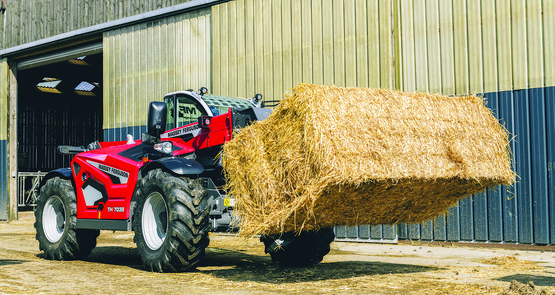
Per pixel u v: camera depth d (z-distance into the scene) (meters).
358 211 4.60
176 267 5.00
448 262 6.04
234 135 4.97
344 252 7.23
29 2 14.24
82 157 6.32
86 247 6.37
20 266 5.66
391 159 4.27
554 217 6.88
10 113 14.86
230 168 4.80
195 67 10.63
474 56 7.62
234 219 5.01
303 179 4.17
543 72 7.07
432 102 4.80
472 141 4.84
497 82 7.41
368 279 4.77
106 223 5.80
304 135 4.16
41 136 19.80
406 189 4.51
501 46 7.40
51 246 6.43
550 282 4.59
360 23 8.59
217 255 6.85
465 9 7.71
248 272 5.21
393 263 6.00
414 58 8.12
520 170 7.15
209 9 10.48
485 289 4.23
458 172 4.57
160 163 5.16
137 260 6.34
